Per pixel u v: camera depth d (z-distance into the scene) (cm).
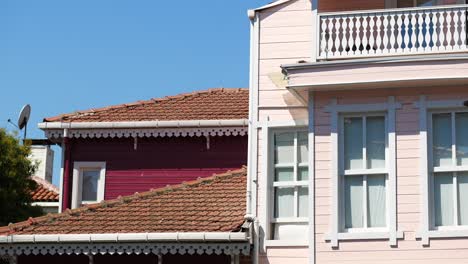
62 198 2522
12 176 2731
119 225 2125
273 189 2125
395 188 1980
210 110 2561
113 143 2545
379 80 1998
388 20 2100
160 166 2514
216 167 2489
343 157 2023
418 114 2005
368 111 2025
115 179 2527
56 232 2119
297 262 2061
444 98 2003
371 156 2016
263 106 2153
